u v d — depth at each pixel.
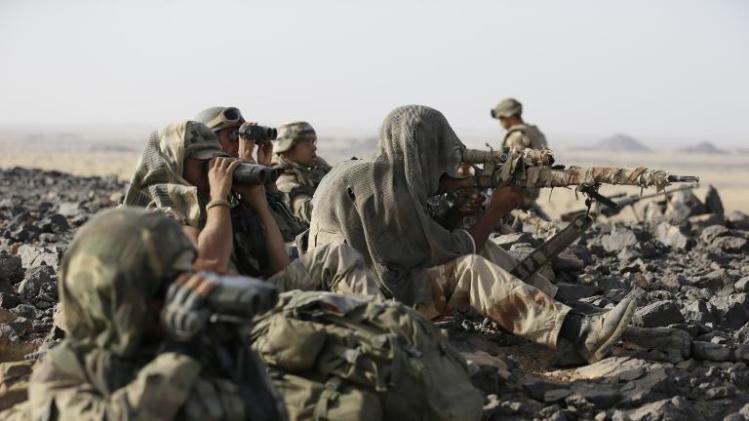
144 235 2.88
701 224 10.89
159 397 2.80
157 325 2.96
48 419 2.94
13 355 5.14
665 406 4.32
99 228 2.91
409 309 4.02
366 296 4.25
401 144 5.40
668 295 6.90
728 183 120.25
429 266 5.36
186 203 4.52
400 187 5.35
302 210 7.28
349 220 5.37
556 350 5.14
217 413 2.89
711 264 8.61
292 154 7.57
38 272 6.61
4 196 15.19
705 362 5.13
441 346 4.00
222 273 4.21
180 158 4.53
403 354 3.77
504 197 5.61
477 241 5.60
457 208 5.84
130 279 2.85
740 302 6.30
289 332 3.80
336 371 3.78
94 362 2.93
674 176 5.21
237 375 3.01
